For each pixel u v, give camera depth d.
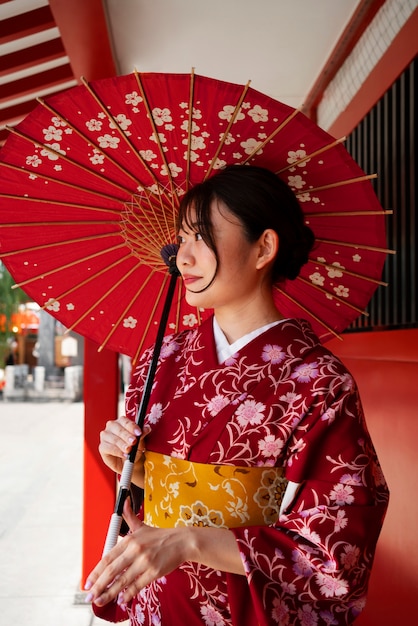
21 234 2.00
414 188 2.90
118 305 2.10
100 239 1.98
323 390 1.50
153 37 3.98
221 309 1.67
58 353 30.56
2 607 4.54
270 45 4.13
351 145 4.09
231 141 1.73
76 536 6.26
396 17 3.22
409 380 2.83
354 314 2.05
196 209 1.60
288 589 1.41
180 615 1.55
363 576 1.44
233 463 1.51
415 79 2.89
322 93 4.91
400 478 2.94
